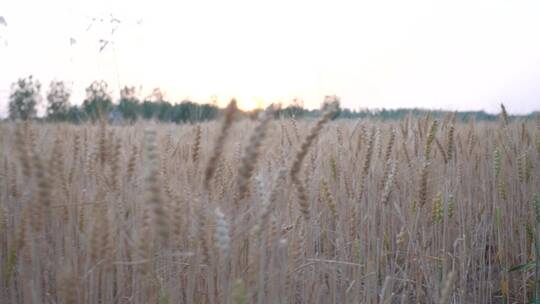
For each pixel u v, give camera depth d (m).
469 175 5.90
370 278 3.61
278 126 4.91
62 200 2.88
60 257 2.76
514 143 6.17
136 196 3.18
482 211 5.90
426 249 4.54
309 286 3.51
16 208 3.11
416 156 5.49
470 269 5.34
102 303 2.84
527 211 5.75
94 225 2.33
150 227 2.34
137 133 3.46
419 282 4.25
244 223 2.56
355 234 3.96
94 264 2.41
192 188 3.21
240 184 1.96
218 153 2.03
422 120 5.84
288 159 3.78
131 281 3.28
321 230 4.38
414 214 4.79
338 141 5.30
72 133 3.47
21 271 2.68
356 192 4.06
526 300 4.89
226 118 2.00
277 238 2.62
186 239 2.93
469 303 4.86
